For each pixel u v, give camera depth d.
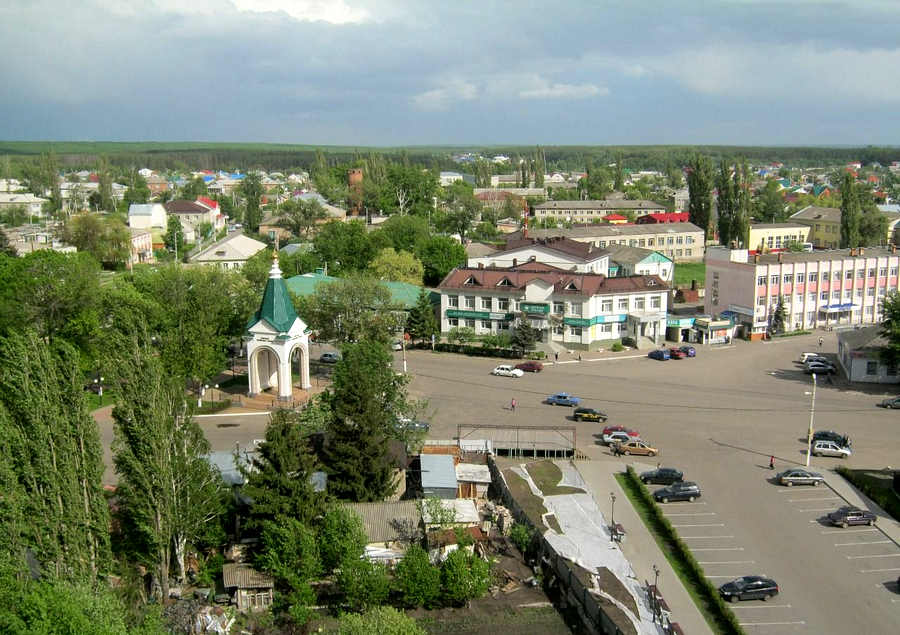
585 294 128.00
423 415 91.69
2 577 44.47
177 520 57.00
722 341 136.50
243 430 90.06
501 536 66.75
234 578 56.84
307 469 60.59
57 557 50.03
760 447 86.06
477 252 178.00
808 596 56.44
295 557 55.78
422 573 56.12
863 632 52.12
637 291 132.25
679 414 97.38
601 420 94.62
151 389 55.72
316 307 111.06
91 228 197.00
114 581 56.72
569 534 64.06
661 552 62.88
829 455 83.25
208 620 52.91
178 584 58.69
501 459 83.25
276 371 104.25
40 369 50.78
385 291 112.44
